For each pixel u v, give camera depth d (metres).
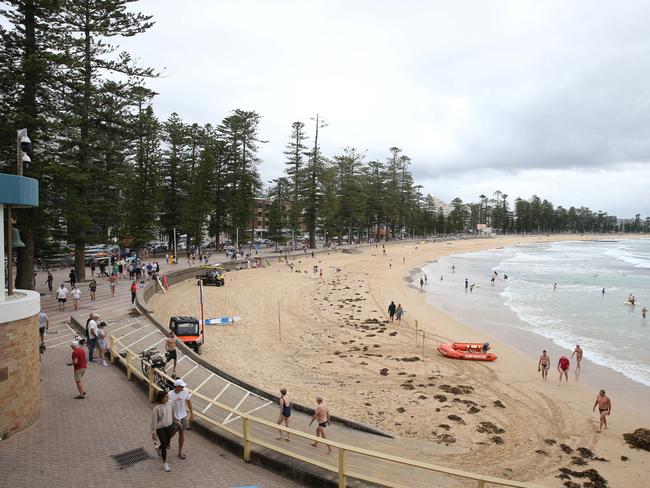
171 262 51.38
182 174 60.22
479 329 33.84
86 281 35.81
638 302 46.34
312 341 27.56
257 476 8.39
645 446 15.60
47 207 27.91
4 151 25.42
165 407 8.38
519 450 14.73
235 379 16.19
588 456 14.80
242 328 29.25
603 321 37.34
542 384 21.98
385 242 115.62
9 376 9.62
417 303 43.53
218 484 8.03
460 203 197.62
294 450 10.88
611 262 94.31
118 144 34.78
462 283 59.91
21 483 7.88
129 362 13.93
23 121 25.23
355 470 10.52
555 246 160.38
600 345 29.84
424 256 98.12
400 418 16.69
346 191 94.75
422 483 10.69
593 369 24.75
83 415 11.01
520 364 25.09
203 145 68.25
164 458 8.44
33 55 24.98
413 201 133.50
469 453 14.03
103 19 30.94
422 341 28.81
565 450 14.99
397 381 21.05
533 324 36.09
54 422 10.53
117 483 7.98
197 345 21.72
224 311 33.34
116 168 36.41
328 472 8.17
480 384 21.36
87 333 15.78
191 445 9.66
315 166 82.69
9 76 25.33
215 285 42.81
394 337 29.39
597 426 17.34
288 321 32.38
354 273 62.56
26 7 25.89
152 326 23.05
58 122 27.64
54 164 26.73
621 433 16.80
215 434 9.80
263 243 95.56
